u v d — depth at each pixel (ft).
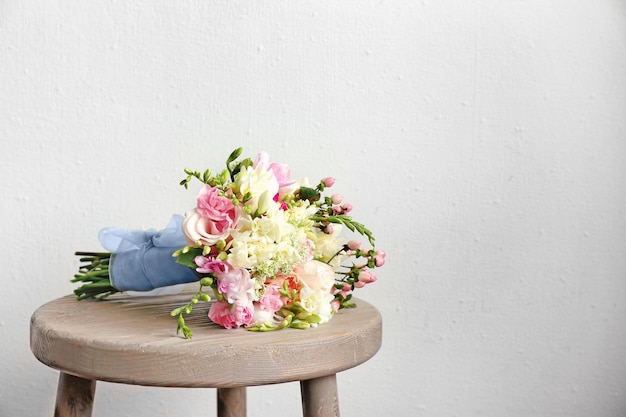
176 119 4.02
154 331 2.69
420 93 4.11
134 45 3.98
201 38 4.00
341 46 4.06
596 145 4.21
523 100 4.16
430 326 4.23
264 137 4.06
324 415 2.72
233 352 2.46
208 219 2.78
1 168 3.97
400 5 4.08
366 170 4.11
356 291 4.17
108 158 4.01
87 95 3.98
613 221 4.25
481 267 4.22
